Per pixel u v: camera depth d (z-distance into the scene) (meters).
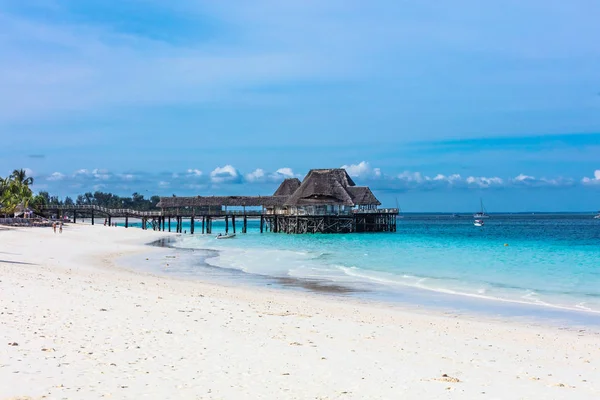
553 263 42.50
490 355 14.83
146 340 13.36
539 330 19.22
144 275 32.75
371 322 19.23
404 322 19.69
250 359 12.38
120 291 21.91
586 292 28.31
